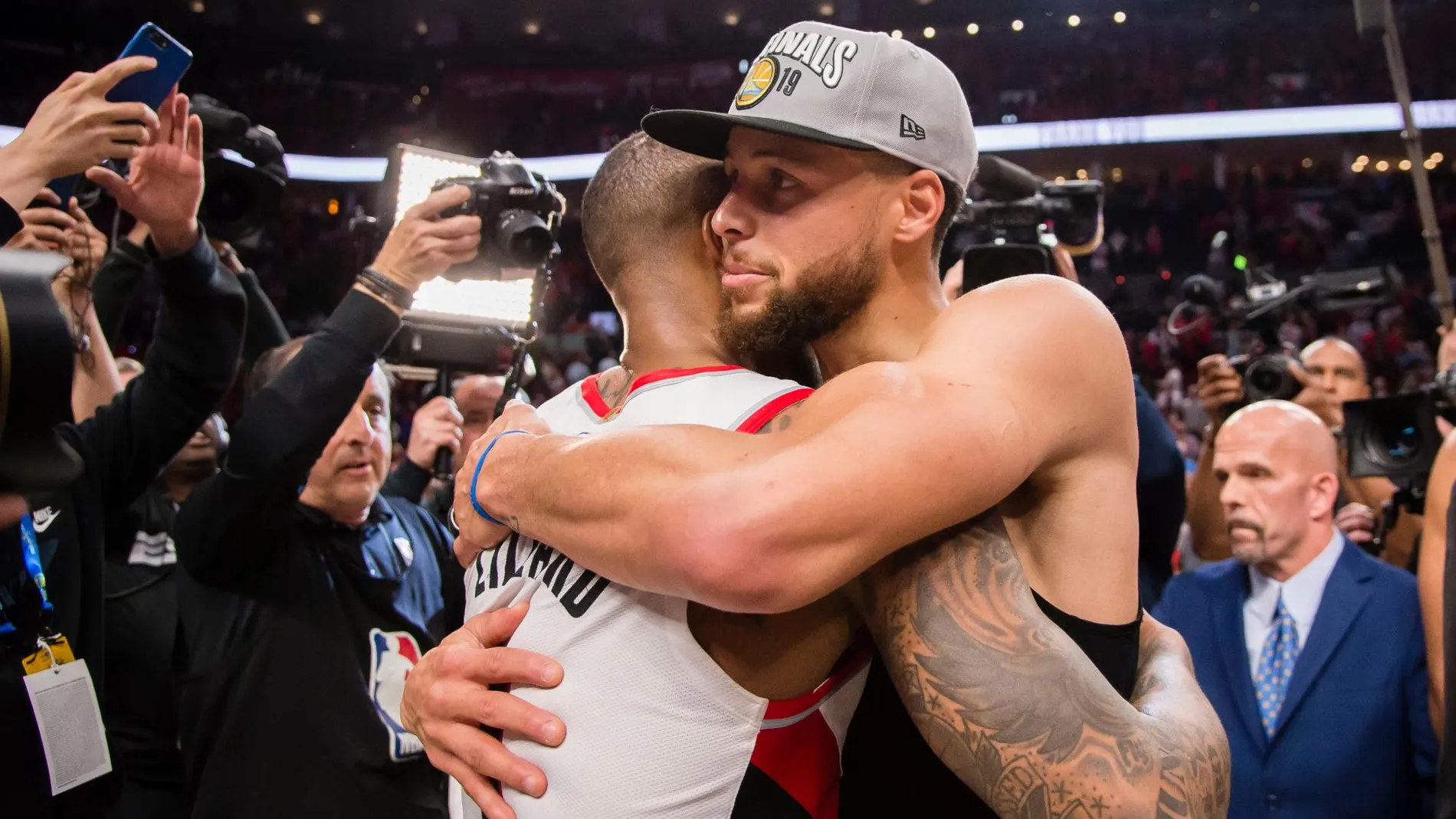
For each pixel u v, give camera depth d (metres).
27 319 0.52
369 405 2.09
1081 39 13.66
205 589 1.93
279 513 1.83
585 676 0.90
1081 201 2.25
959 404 0.84
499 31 14.10
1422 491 2.38
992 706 0.83
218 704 1.85
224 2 13.13
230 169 2.08
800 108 0.96
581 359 11.41
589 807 0.88
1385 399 2.35
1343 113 12.62
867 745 1.02
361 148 13.74
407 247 1.83
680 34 14.18
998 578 0.88
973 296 0.97
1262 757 2.05
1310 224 12.65
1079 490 0.96
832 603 0.93
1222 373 2.88
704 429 0.87
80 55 12.61
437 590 2.17
